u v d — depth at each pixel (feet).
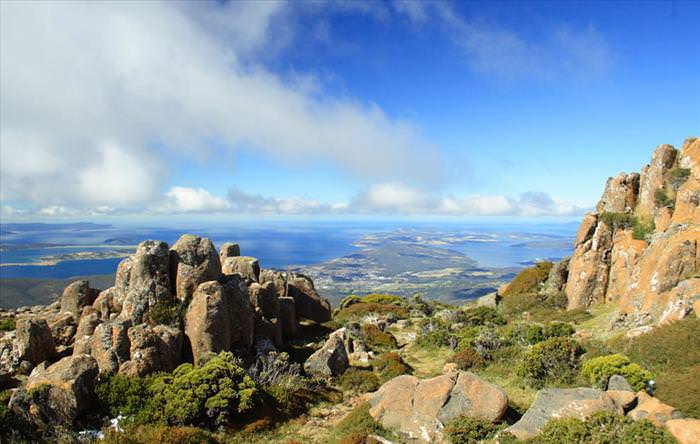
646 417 54.95
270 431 72.23
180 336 88.63
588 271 146.20
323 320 169.78
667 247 106.83
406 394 70.18
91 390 71.87
